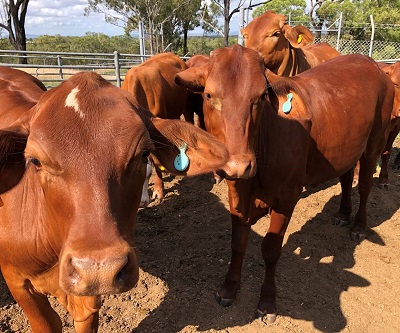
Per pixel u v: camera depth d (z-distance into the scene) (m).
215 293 4.25
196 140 2.43
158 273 4.54
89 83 2.17
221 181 7.00
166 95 6.64
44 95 2.24
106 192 1.92
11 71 4.35
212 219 5.71
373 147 5.27
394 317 4.07
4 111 3.34
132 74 6.12
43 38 49.59
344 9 23.62
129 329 3.77
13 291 2.96
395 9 24.89
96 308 2.85
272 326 3.91
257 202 3.97
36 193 2.57
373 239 5.41
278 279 4.53
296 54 7.71
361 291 4.40
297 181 3.96
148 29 40.50
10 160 2.30
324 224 5.71
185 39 44.00
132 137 2.01
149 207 6.07
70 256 1.79
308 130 4.02
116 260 1.78
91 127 1.97
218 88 3.30
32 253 2.65
